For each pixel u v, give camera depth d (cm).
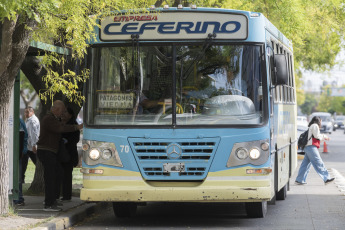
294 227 1275
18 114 1394
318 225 1303
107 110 1248
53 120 1390
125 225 1306
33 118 1973
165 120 1231
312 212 1498
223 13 1248
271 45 1363
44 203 1419
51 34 1259
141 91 1242
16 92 1396
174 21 1246
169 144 1226
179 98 1235
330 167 3109
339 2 2372
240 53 1241
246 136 1225
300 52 3566
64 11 1139
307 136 2166
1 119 1258
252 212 1375
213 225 1297
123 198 1227
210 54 1242
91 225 1314
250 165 1223
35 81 1644
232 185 1220
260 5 2158
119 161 1234
